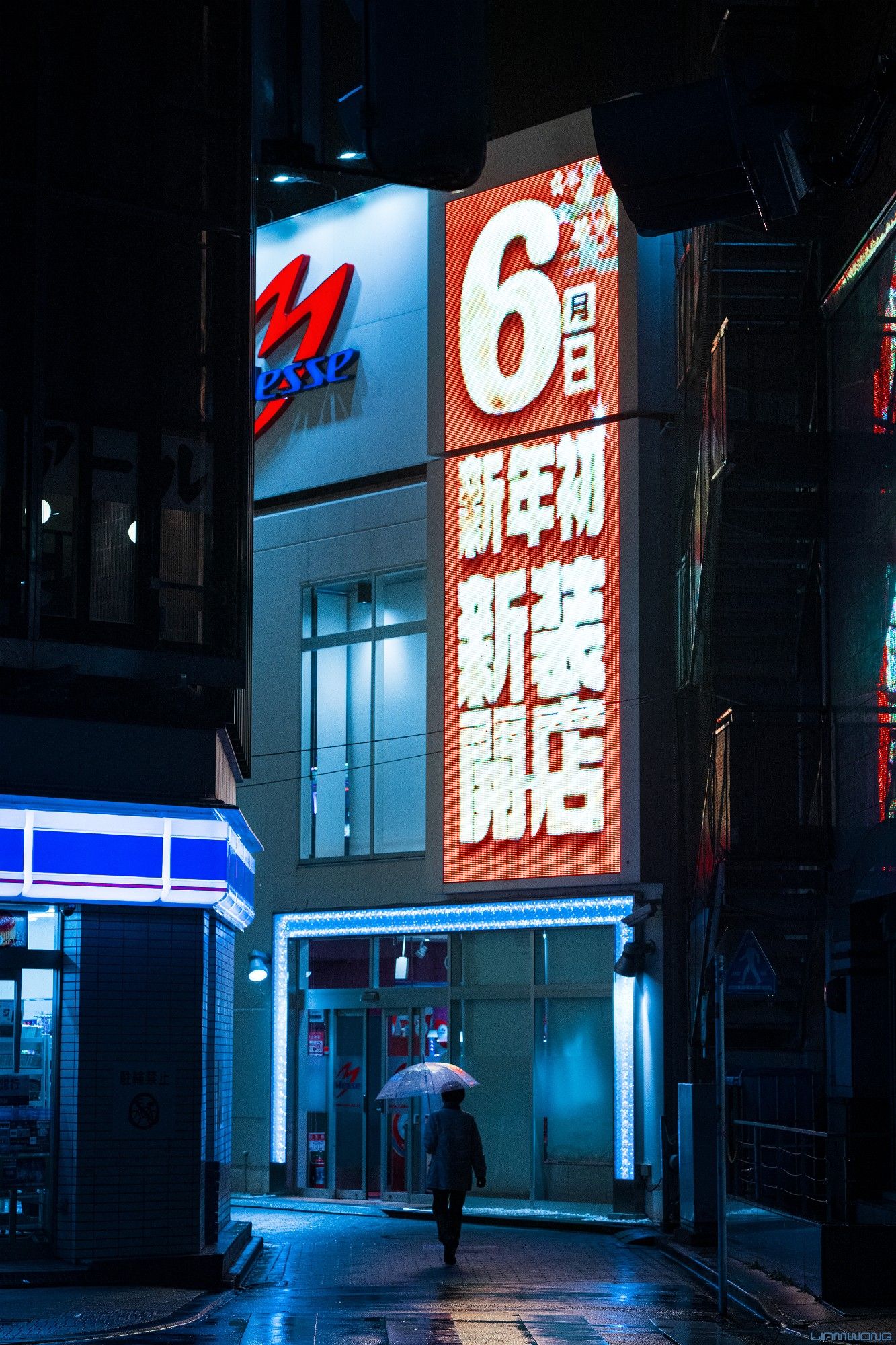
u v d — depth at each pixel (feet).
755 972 41.63
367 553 83.20
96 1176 44.09
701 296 63.10
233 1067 84.33
